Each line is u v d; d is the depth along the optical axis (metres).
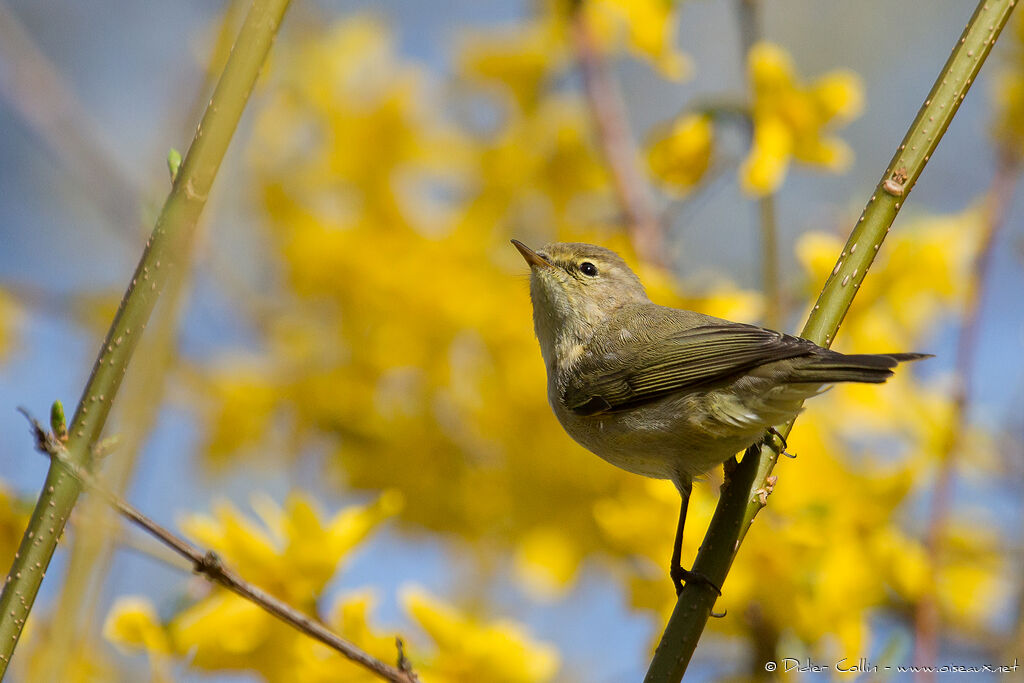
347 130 10.09
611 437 8.66
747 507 6.96
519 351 9.68
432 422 9.75
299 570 7.27
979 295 9.23
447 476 9.61
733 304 9.09
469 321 9.73
